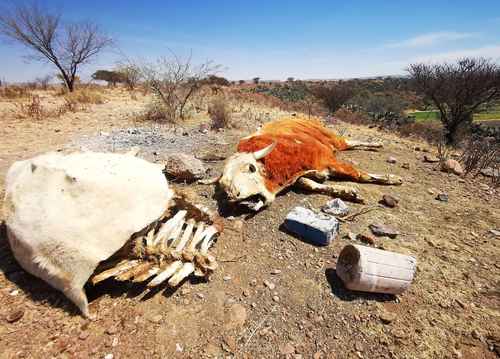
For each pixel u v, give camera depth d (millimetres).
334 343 2342
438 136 10711
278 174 4352
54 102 11531
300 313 2576
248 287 2812
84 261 2387
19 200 2701
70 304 2465
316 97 20094
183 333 2338
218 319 2475
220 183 3883
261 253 3270
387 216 4125
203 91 12633
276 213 4027
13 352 2078
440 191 5082
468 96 12672
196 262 2805
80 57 14461
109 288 2686
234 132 7770
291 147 4707
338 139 6645
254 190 3844
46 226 2482
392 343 2350
